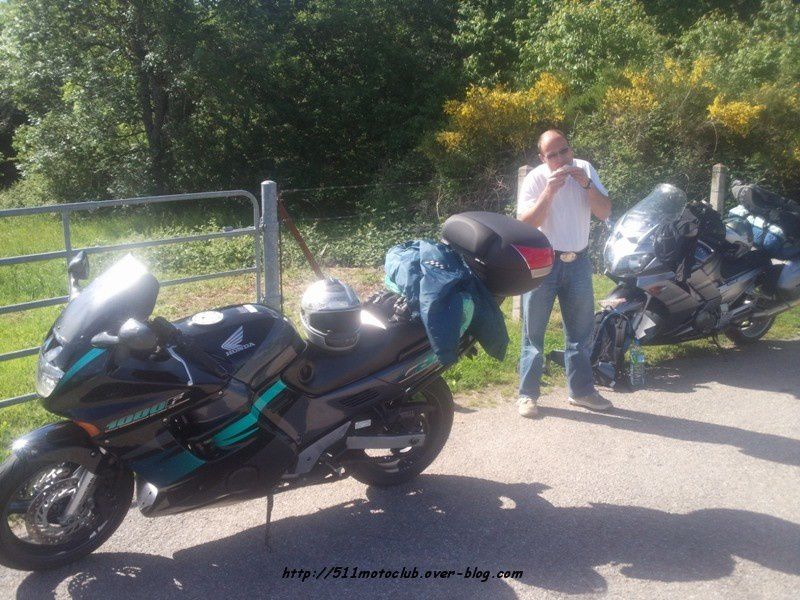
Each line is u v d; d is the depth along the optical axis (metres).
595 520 4.08
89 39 17.77
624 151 11.05
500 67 18.20
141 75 17.86
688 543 3.87
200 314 3.73
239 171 19.06
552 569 3.65
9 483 3.35
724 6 18.27
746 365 6.58
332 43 19.23
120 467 3.65
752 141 11.73
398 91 19.25
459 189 12.78
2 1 18.25
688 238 6.04
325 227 13.61
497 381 5.98
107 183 19.19
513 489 4.39
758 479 4.55
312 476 3.91
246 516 4.09
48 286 9.09
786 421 5.39
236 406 3.58
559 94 13.09
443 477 4.53
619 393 5.91
